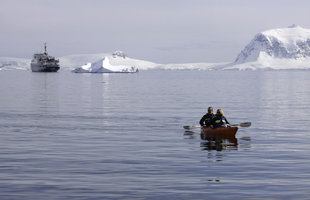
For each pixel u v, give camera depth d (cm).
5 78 16100
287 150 1852
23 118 3134
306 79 15588
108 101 4919
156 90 7744
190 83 11725
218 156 1708
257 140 2152
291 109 3950
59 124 2800
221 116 2406
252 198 1124
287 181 1297
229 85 10169
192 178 1334
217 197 1134
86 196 1140
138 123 2884
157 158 1662
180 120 3075
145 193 1168
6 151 1809
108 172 1414
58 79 14812
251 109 3956
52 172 1412
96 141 2103
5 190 1194
